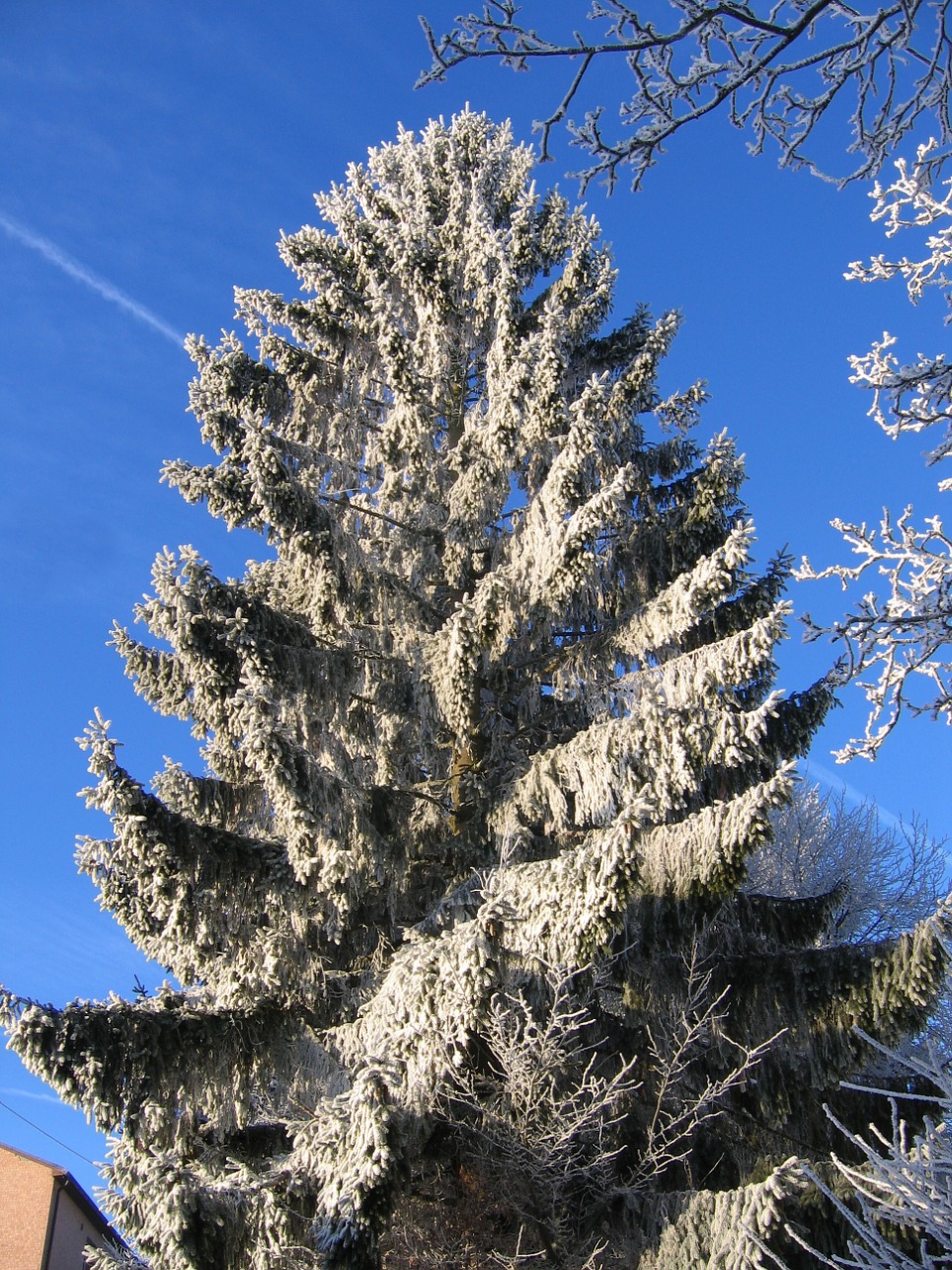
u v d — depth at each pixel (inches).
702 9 167.9
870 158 191.3
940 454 233.3
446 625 386.3
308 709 381.4
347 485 469.4
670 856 323.3
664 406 483.5
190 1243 253.6
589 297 517.7
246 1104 322.7
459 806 413.7
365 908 390.3
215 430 444.5
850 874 621.9
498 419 437.1
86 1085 293.4
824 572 251.0
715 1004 341.7
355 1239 249.3
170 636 372.5
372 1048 298.4
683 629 386.6
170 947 376.5
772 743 382.9
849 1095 346.6
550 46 171.0
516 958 295.9
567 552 382.6
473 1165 327.6
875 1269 182.4
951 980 301.6
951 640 230.5
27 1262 699.4
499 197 589.3
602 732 355.3
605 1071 353.4
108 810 320.8
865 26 174.9
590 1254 301.1
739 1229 257.1
